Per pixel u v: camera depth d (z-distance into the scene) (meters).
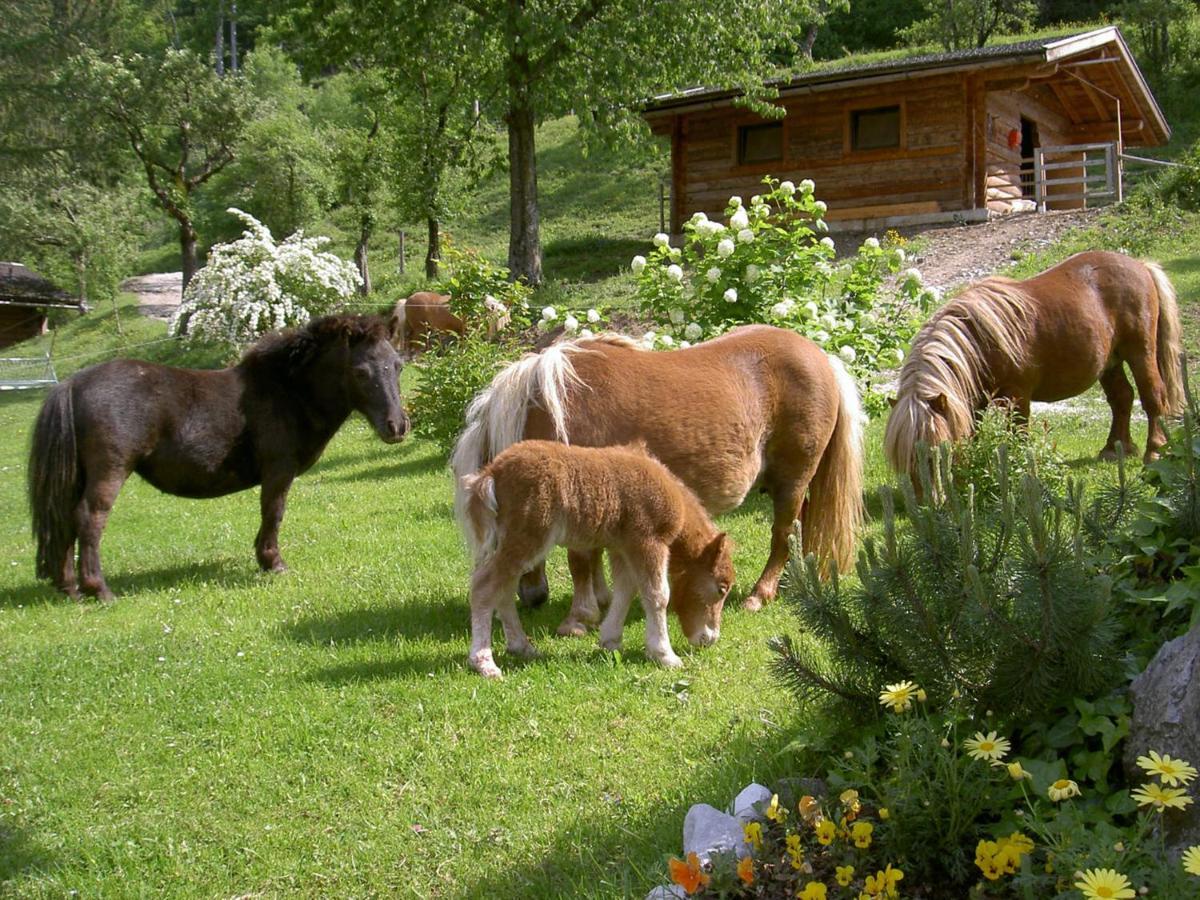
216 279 24.61
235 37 81.31
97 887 4.25
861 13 61.19
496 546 6.04
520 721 5.45
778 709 5.22
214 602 8.27
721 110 27.70
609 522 5.93
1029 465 3.91
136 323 43.12
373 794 4.88
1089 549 4.23
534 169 25.55
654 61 23.72
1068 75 26.61
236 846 4.53
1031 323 8.84
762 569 8.02
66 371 35.41
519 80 24.30
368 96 32.50
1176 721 3.34
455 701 5.68
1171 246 19.62
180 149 41.19
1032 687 3.73
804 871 3.49
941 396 7.93
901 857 3.45
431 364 13.84
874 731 4.14
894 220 25.38
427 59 25.45
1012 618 3.80
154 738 5.58
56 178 41.97
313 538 10.50
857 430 7.59
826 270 10.92
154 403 8.77
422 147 31.06
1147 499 4.50
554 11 23.19
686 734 5.19
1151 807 3.25
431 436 13.59
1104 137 30.88
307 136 41.44
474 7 23.81
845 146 26.25
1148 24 42.19
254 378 9.20
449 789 4.86
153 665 6.63
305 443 9.34
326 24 26.28
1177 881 2.85
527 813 4.60
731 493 6.91
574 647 6.45
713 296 10.76
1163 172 24.48
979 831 3.48
